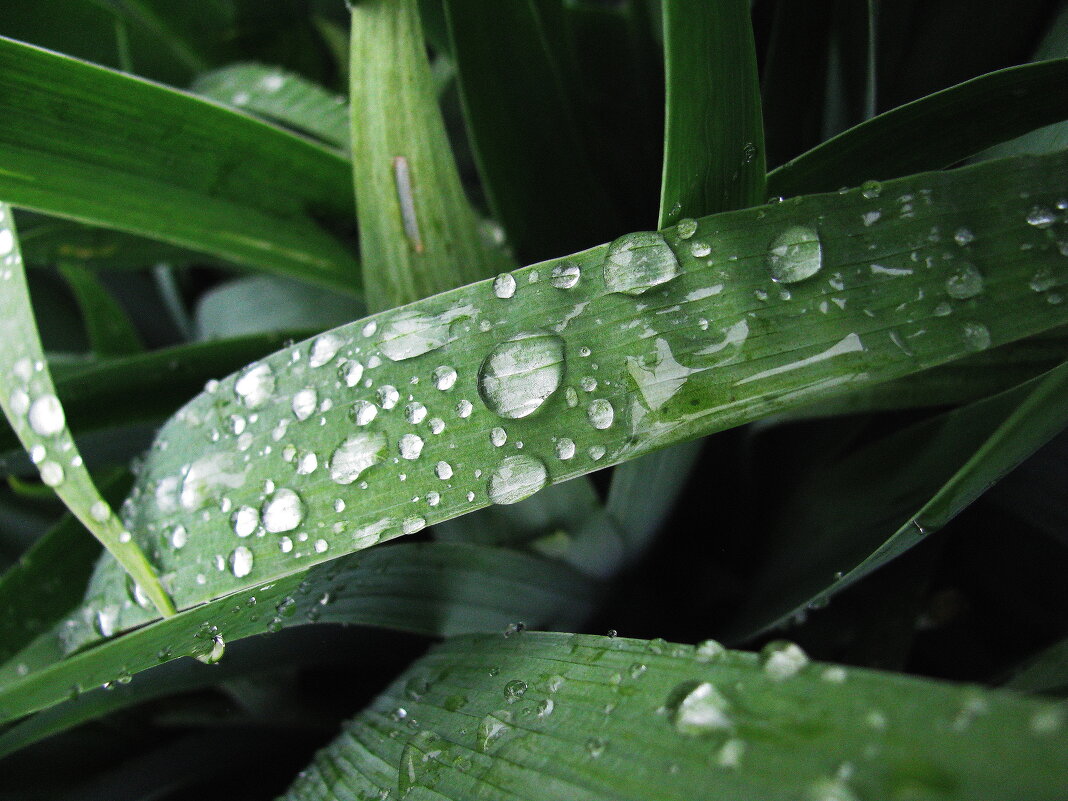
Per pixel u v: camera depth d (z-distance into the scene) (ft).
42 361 0.37
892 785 0.24
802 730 0.26
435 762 0.33
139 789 0.50
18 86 0.40
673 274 0.35
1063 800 0.22
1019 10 0.45
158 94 0.42
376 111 0.42
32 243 0.56
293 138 0.46
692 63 0.35
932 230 0.34
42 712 0.40
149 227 0.46
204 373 0.52
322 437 0.36
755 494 0.53
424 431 0.35
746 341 0.34
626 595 0.48
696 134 0.36
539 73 0.47
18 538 0.66
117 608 0.39
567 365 0.35
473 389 0.35
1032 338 0.42
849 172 0.42
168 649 0.35
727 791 0.26
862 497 0.43
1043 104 0.39
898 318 0.34
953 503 0.33
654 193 0.56
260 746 0.53
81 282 0.65
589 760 0.29
